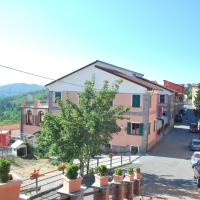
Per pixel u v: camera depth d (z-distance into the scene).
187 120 73.25
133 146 37.06
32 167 27.95
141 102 36.69
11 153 32.22
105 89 23.38
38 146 22.59
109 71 37.88
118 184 14.12
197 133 53.03
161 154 36.12
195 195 20.55
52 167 28.11
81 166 22.27
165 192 20.92
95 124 21.45
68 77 40.22
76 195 10.17
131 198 15.96
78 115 22.02
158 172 27.47
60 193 10.37
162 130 47.91
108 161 30.70
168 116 55.66
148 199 17.52
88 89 23.28
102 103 22.89
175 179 25.09
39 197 15.78
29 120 43.09
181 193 20.88
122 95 37.25
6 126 51.41
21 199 8.59
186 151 38.09
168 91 53.00
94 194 12.27
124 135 37.34
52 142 21.73
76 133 21.22
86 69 39.12
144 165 30.27
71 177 10.45
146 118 36.53
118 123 37.44
